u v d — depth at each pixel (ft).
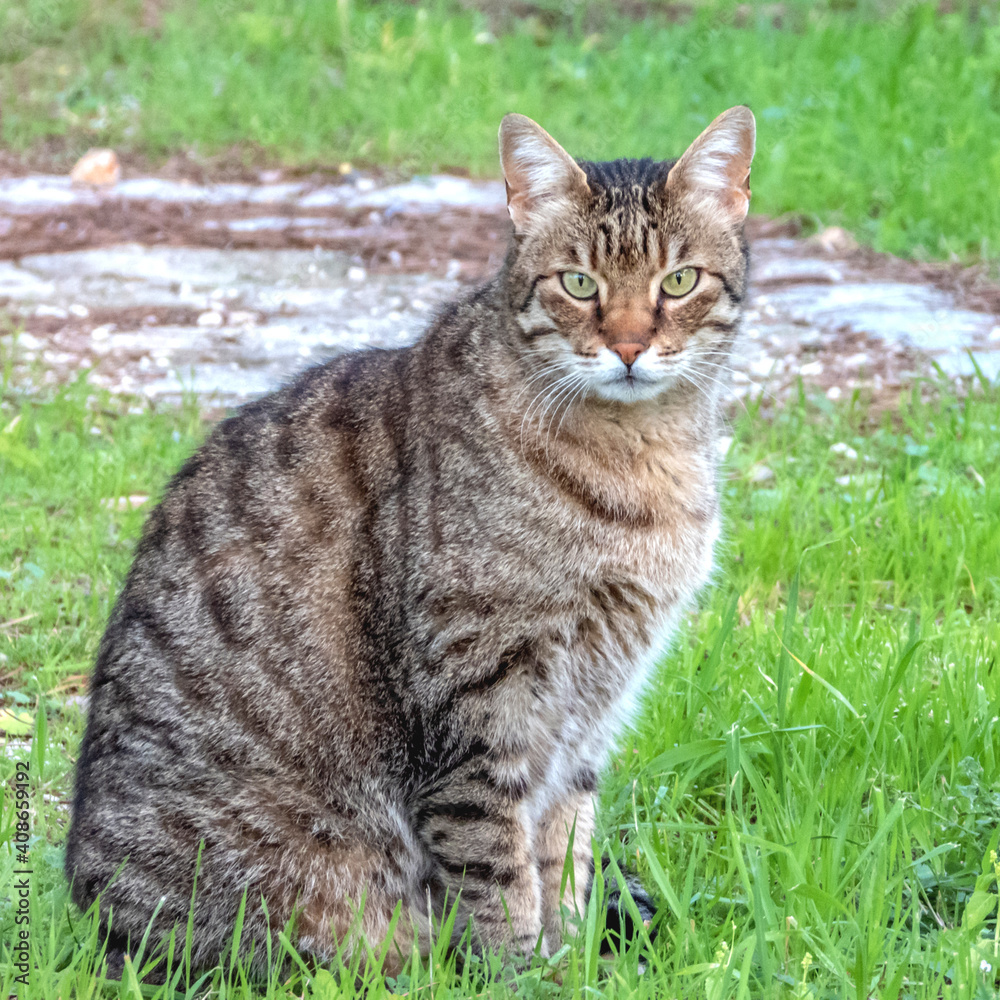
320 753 17.13
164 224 50.57
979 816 17.75
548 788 18.28
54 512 30.12
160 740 16.99
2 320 41.01
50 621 25.39
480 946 17.11
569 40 70.49
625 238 17.81
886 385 36.40
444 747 16.96
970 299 42.47
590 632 17.66
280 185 55.26
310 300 43.98
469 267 46.80
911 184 49.19
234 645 17.16
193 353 39.58
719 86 60.59
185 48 66.59
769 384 36.55
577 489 17.47
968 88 56.08
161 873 16.63
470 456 17.34
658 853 17.90
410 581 16.99
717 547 21.88
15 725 21.80
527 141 18.20
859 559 26.21
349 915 17.03
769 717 20.20
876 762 18.94
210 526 17.79
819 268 45.60
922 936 16.21
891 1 71.82
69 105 62.28
